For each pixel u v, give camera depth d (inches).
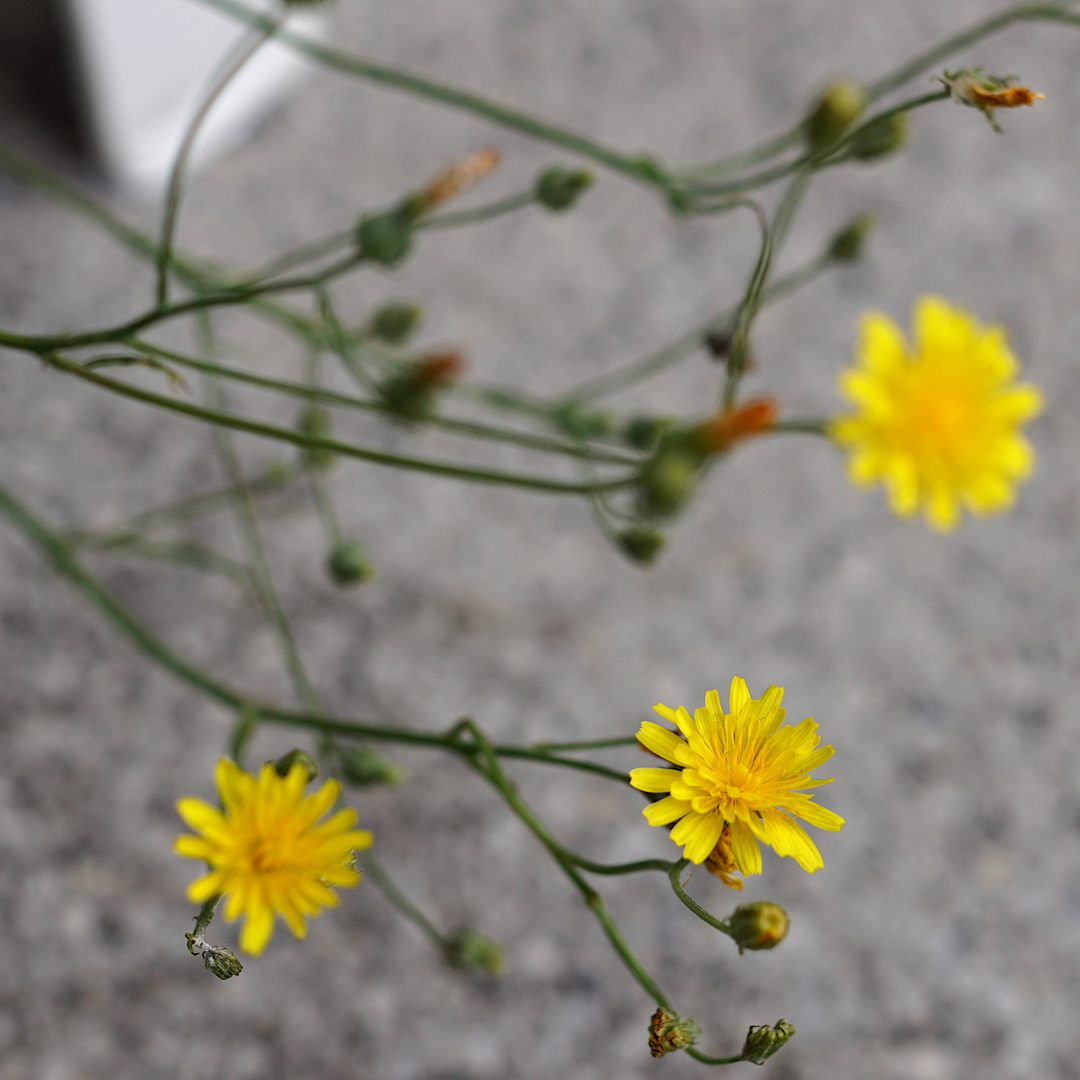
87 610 17.5
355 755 13.8
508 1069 16.0
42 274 19.7
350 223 21.3
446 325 20.7
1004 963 16.9
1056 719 18.7
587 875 16.9
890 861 17.4
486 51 23.2
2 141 20.5
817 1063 16.2
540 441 13.4
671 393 20.7
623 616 18.7
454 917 16.5
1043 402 21.1
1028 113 24.0
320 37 22.3
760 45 24.2
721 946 16.6
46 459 18.5
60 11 18.4
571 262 21.6
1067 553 20.0
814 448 20.4
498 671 18.1
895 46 24.5
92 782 16.5
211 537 18.4
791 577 19.3
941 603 19.3
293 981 16.1
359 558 14.8
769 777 12.4
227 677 17.5
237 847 12.1
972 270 22.3
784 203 13.6
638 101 23.2
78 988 15.8
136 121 20.2
